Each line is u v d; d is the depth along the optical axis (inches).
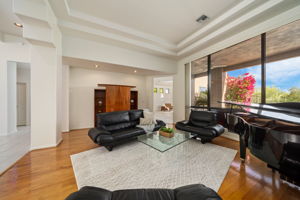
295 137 43.9
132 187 58.9
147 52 168.7
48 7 86.4
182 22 118.3
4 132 139.9
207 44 144.3
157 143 93.8
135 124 141.1
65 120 158.4
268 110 71.3
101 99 192.7
